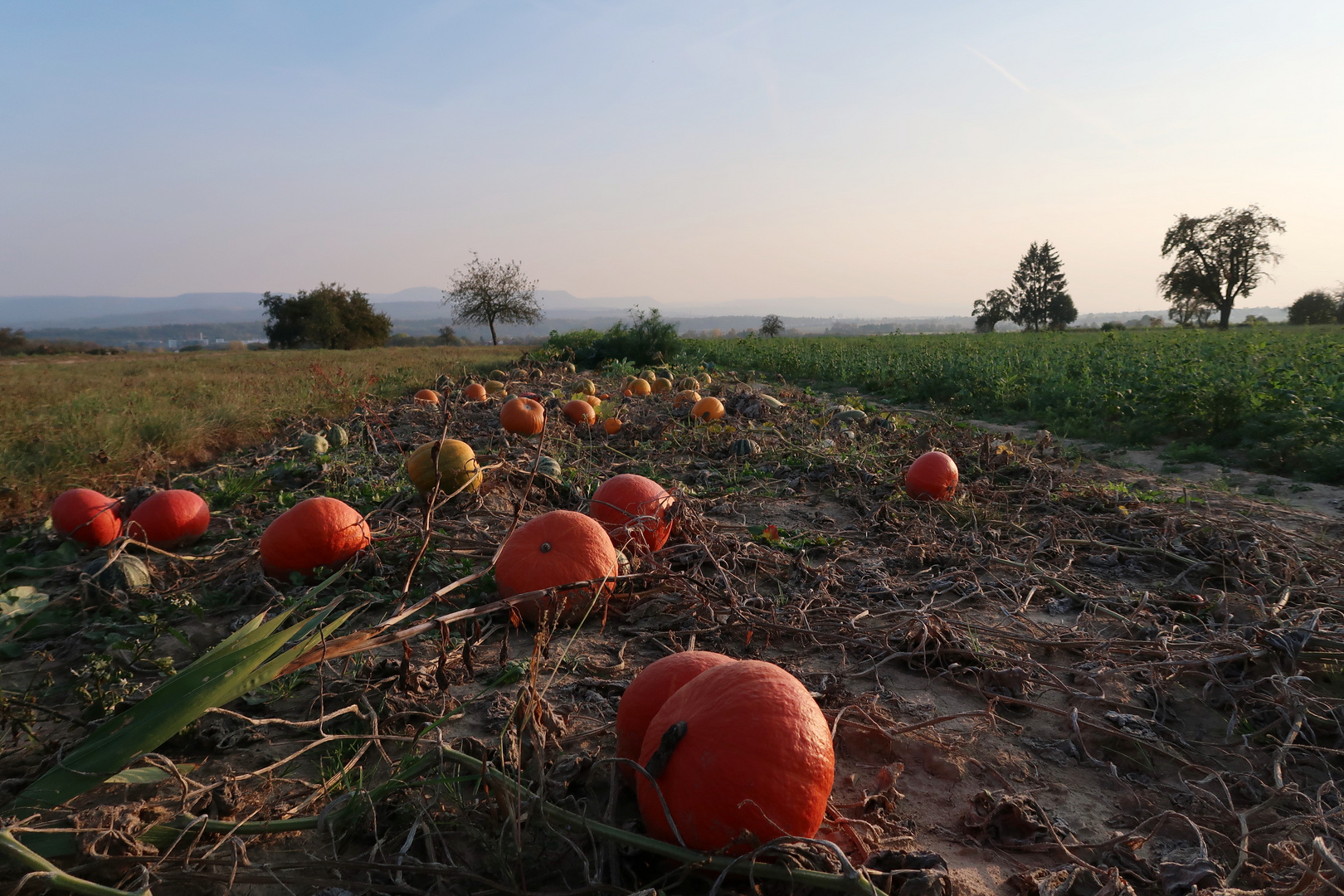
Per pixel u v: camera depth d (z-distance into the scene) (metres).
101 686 3.38
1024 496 8.00
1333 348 20.45
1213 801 3.00
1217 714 3.80
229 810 2.70
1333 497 8.36
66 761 2.48
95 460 8.75
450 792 2.69
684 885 2.45
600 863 2.37
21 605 4.37
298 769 3.15
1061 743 3.48
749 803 2.29
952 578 5.60
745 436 10.86
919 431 11.94
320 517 5.23
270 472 9.16
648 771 2.44
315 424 13.25
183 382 20.14
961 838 2.78
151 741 2.47
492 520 6.84
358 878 2.46
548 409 13.50
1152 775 3.28
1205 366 16.19
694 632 4.41
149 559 5.83
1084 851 2.70
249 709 3.62
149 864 2.38
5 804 2.81
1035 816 2.86
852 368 24.33
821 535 6.69
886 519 7.13
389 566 5.42
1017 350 27.00
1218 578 5.75
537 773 2.76
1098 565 6.09
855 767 3.26
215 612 4.95
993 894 2.50
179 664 4.16
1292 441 9.97
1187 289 73.31
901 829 2.76
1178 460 10.55
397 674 3.84
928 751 3.35
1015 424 14.67
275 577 5.33
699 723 2.44
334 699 3.72
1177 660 4.09
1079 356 21.84
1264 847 2.79
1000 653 4.25
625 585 4.99
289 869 2.41
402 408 14.27
